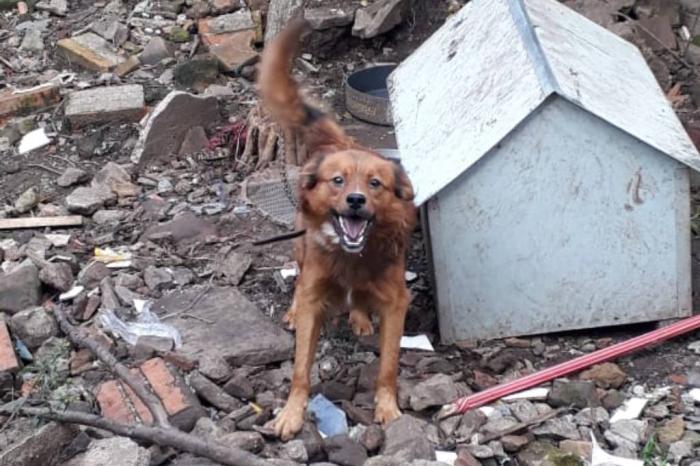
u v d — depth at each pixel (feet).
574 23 14.97
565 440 12.28
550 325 13.57
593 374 12.96
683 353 13.34
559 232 13.29
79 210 15.65
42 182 16.37
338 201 12.20
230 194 15.99
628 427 12.36
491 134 13.06
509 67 13.60
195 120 16.92
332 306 12.80
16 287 13.92
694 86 18.15
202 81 18.19
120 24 19.17
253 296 14.17
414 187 13.32
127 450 11.73
